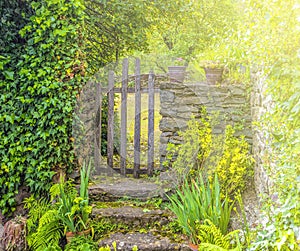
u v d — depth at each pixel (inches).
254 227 126.5
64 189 143.6
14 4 143.0
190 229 126.8
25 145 145.7
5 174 146.3
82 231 133.1
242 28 130.0
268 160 122.4
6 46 144.0
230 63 169.9
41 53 143.9
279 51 93.4
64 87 146.1
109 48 213.6
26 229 133.7
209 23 236.4
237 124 166.2
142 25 203.9
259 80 146.3
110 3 182.1
